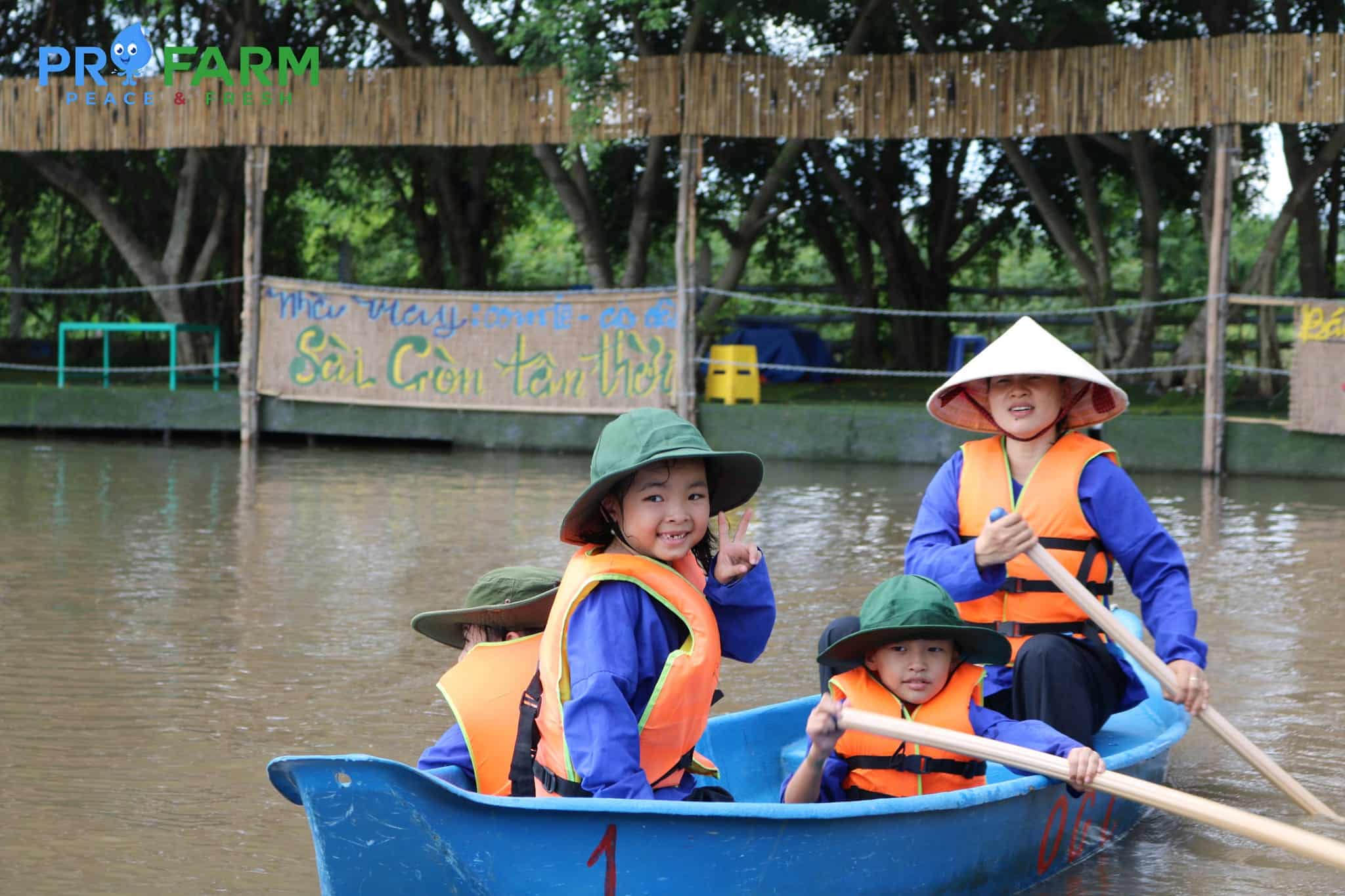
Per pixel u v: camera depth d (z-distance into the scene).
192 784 5.25
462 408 18.20
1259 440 15.77
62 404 19.83
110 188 26.14
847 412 17.22
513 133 16.98
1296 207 20.25
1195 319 21.47
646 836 3.55
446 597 8.59
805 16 19.30
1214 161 15.63
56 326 29.17
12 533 10.98
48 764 5.44
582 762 3.63
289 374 18.73
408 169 26.92
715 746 5.11
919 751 4.45
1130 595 9.14
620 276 26.86
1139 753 4.76
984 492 5.14
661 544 3.80
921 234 27.48
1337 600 8.68
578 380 17.73
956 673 4.54
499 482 14.80
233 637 7.52
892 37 21.84
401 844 3.37
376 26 22.70
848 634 4.87
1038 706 4.88
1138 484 14.97
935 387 23.22
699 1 16.77
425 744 5.74
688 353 17.14
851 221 26.61
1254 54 14.84
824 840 3.82
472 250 26.36
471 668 4.31
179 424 19.48
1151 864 4.65
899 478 15.48
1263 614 8.27
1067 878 4.52
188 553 10.12
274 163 25.30
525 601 4.45
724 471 3.97
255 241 18.64
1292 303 15.45
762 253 28.23
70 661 6.98
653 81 16.58
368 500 13.20
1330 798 5.25
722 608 4.11
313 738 5.80
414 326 18.28
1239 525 11.87
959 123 15.98
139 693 6.44
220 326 25.27
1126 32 21.69
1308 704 6.46
